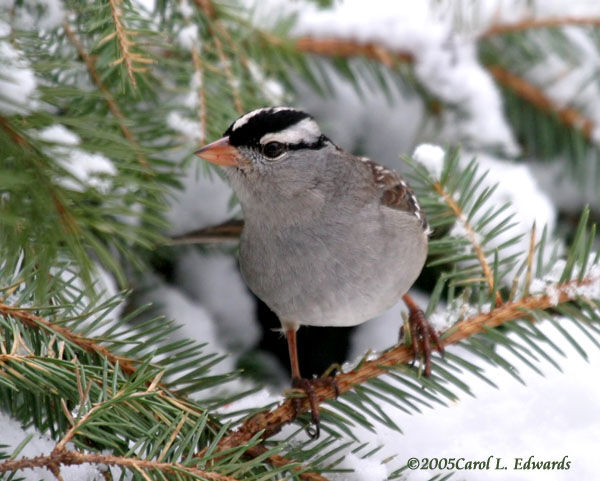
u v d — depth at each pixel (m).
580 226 2.34
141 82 2.35
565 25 2.41
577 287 2.35
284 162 2.37
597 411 2.38
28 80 2.30
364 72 2.41
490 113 2.42
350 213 2.37
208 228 2.39
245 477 2.31
